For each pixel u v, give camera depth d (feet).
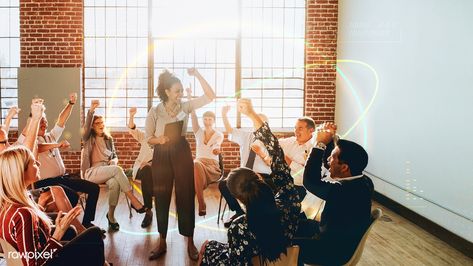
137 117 30.55
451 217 18.20
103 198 25.04
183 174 16.10
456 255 17.11
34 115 12.42
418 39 20.76
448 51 18.38
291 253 10.20
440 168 19.03
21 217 9.69
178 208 16.25
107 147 20.44
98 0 30.09
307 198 14.62
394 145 23.18
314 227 12.19
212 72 30.73
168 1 30.37
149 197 20.34
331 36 30.30
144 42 30.40
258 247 10.03
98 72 30.32
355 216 11.18
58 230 10.20
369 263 16.19
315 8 30.14
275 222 10.06
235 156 30.37
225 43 30.66
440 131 18.99
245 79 30.83
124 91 30.45
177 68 30.63
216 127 30.58
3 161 9.82
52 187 16.43
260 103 30.94
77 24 29.50
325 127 11.55
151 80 30.50
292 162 17.63
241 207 18.57
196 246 17.61
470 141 16.90
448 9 18.34
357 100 27.50
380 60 24.58
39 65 29.55
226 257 10.29
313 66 30.37
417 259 16.65
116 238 18.58
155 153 16.24
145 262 16.07
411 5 21.36
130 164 30.01
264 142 10.98
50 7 29.37
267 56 30.81
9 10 29.84
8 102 29.99
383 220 21.70
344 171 11.41
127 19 30.25
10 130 29.45
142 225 20.07
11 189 9.78
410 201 21.61
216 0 30.50
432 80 19.62
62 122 18.33
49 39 29.48
